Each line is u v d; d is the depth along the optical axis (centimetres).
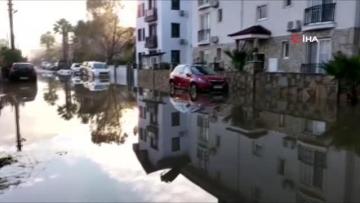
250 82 1895
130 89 2491
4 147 752
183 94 1992
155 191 504
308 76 1617
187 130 979
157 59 4072
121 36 5362
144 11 4353
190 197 480
